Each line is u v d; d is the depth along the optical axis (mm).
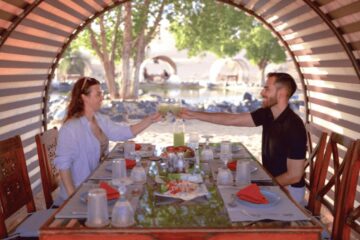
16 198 2848
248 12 5582
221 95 20609
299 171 3020
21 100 4789
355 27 3520
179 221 2006
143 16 16156
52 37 5059
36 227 2777
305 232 1907
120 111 12289
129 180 2357
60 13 4656
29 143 5105
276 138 3184
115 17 16812
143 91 22812
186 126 10367
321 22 4012
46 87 5609
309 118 5445
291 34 5094
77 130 3180
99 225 1947
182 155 3020
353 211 2516
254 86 27266
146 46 17719
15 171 2879
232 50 29703
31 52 4676
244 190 2283
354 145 2557
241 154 3602
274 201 2248
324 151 3354
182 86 28281
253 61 30016
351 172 2541
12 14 3721
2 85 4199
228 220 2016
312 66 4984
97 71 41031
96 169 3039
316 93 5125
